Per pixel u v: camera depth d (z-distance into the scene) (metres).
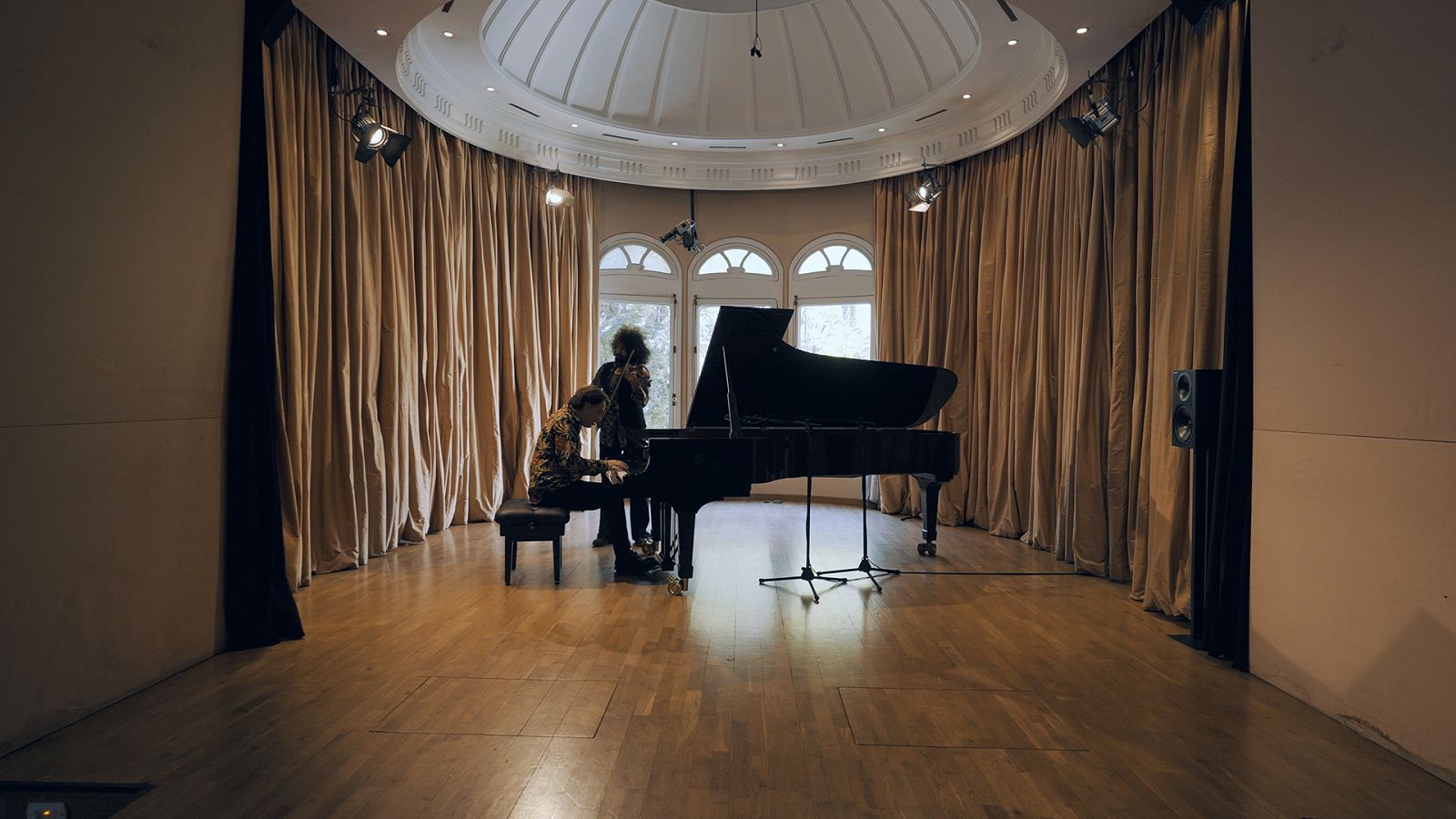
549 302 7.42
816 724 2.65
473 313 6.71
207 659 3.26
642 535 5.54
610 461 4.47
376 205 5.31
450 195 6.27
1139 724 2.69
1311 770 2.37
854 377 4.62
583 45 6.63
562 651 3.39
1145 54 4.59
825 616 3.96
